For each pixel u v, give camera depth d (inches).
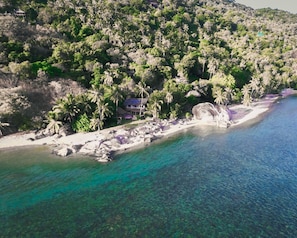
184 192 2384.4
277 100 6033.5
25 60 4456.2
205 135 3762.3
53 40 5182.1
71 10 6432.1
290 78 7313.0
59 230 1911.9
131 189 2426.2
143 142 3449.8
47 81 4165.8
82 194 2340.1
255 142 3518.7
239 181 2566.4
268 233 1887.3
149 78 5182.1
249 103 5319.9
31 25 5408.5
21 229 1919.3
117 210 2130.9
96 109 3794.3
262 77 6461.6
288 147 3358.8
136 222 1995.6
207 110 4355.3
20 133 3513.8
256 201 2249.0
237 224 1973.4
